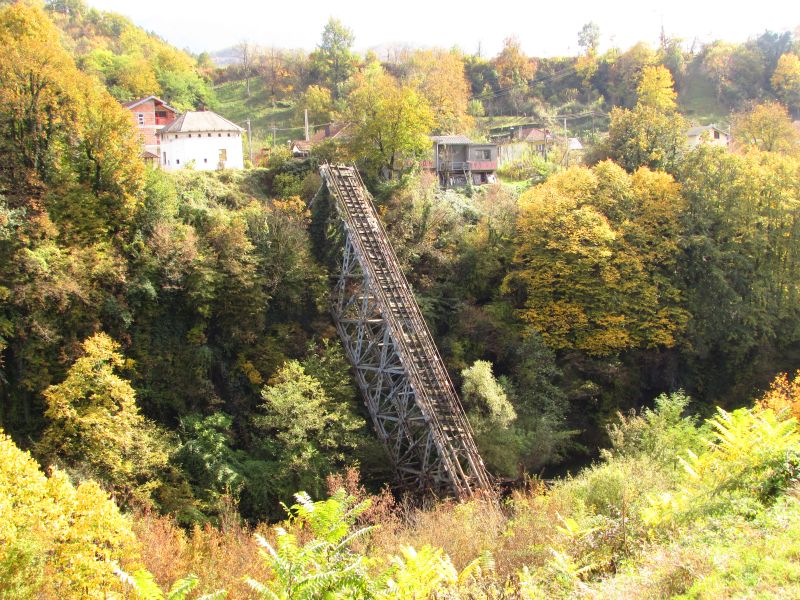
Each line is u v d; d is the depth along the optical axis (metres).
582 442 50.00
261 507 35.06
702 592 12.37
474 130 102.88
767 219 56.28
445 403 41.34
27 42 44.22
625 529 17.14
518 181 82.62
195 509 32.34
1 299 34.75
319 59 131.25
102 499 20.52
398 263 50.09
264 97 129.38
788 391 41.09
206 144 61.72
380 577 12.91
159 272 41.91
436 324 52.06
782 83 124.50
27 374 35.25
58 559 18.52
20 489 19.84
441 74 105.25
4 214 37.16
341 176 52.62
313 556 12.29
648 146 66.44
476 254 55.88
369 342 45.41
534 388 48.16
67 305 36.78
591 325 52.03
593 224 51.84
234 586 17.45
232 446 40.12
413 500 38.03
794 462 17.55
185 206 48.06
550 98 131.25
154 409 39.59
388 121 60.31
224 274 43.25
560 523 20.59
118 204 43.53
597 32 149.88
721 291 52.53
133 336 40.25
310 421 37.03
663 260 54.22
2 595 15.70
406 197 57.78
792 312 56.53
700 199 56.03
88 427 30.95
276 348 44.56
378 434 43.44
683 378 54.41
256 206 51.53
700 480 20.20
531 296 53.22
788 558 12.98
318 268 49.19
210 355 42.00
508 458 40.12
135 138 46.56
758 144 82.94
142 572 12.75
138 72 100.81
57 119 44.16
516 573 16.64
